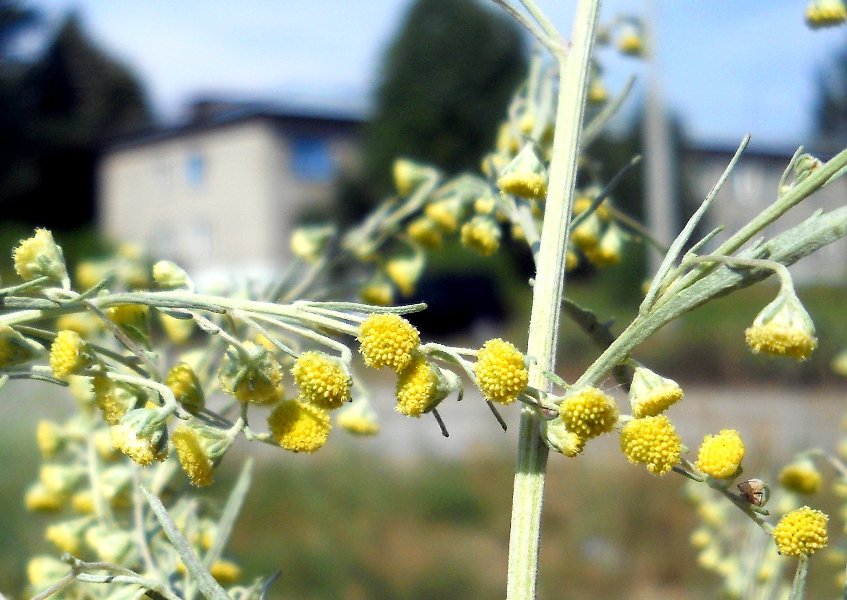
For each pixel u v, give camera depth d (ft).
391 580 30.45
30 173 148.05
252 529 32.32
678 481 32.53
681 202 107.04
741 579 9.53
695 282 4.69
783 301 4.38
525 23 5.57
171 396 4.83
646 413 4.80
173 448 5.77
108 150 138.21
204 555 7.33
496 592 31.50
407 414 4.70
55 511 7.93
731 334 58.03
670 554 31.27
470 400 52.16
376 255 9.29
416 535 33.83
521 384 4.61
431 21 128.26
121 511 7.69
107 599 5.91
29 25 154.92
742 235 4.63
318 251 9.36
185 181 124.88
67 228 150.51
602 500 33.40
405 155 125.49
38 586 7.19
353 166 125.29
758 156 117.39
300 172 120.88
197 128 124.06
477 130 127.44
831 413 25.36
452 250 91.09
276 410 4.90
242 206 119.24
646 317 4.73
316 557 30.48
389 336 4.69
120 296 4.84
